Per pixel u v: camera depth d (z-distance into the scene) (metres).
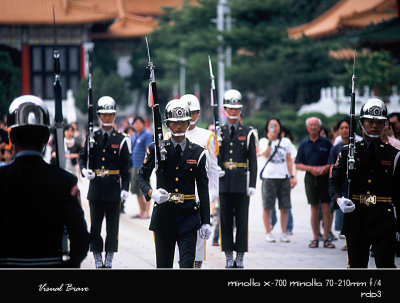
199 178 12.51
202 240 14.73
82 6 144.62
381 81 81.19
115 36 156.88
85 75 143.38
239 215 17.53
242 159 17.61
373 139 12.57
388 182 12.42
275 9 101.75
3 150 21.98
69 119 101.12
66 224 8.34
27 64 142.62
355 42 92.81
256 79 107.31
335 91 92.25
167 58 128.88
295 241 22.00
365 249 12.50
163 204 12.38
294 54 110.38
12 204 8.25
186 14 116.62
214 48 103.50
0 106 100.19
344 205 11.97
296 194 35.12
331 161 20.33
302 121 87.00
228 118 17.86
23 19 139.62
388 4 122.62
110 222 17.36
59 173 8.47
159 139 12.37
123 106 150.88
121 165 17.61
